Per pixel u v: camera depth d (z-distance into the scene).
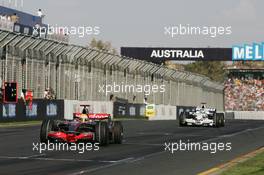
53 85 61.06
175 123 60.97
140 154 23.81
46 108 56.47
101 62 71.44
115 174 17.05
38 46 57.75
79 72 66.06
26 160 20.39
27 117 52.91
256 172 17.19
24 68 55.53
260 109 147.00
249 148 28.17
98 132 27.12
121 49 106.88
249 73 148.62
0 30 50.00
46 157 21.55
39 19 81.75
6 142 28.78
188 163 20.58
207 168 19.03
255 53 105.31
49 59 60.16
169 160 21.59
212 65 185.25
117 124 29.44
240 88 148.62
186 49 106.88
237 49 105.31
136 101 82.12
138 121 66.94
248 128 53.03
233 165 19.41
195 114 53.88
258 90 147.62
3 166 18.39
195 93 106.25
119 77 76.69
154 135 37.94
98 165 19.36
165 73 90.69
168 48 106.62
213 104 120.00
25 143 28.09
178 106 91.31
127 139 33.34
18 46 54.28
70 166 18.84
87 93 68.25
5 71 52.09
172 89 94.00
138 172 17.70
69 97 64.19
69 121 28.34
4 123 49.00
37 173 16.81
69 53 63.72
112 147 27.14
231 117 127.31
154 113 80.06
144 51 107.06
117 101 76.31
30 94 53.28
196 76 105.81
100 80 71.44
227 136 38.75
